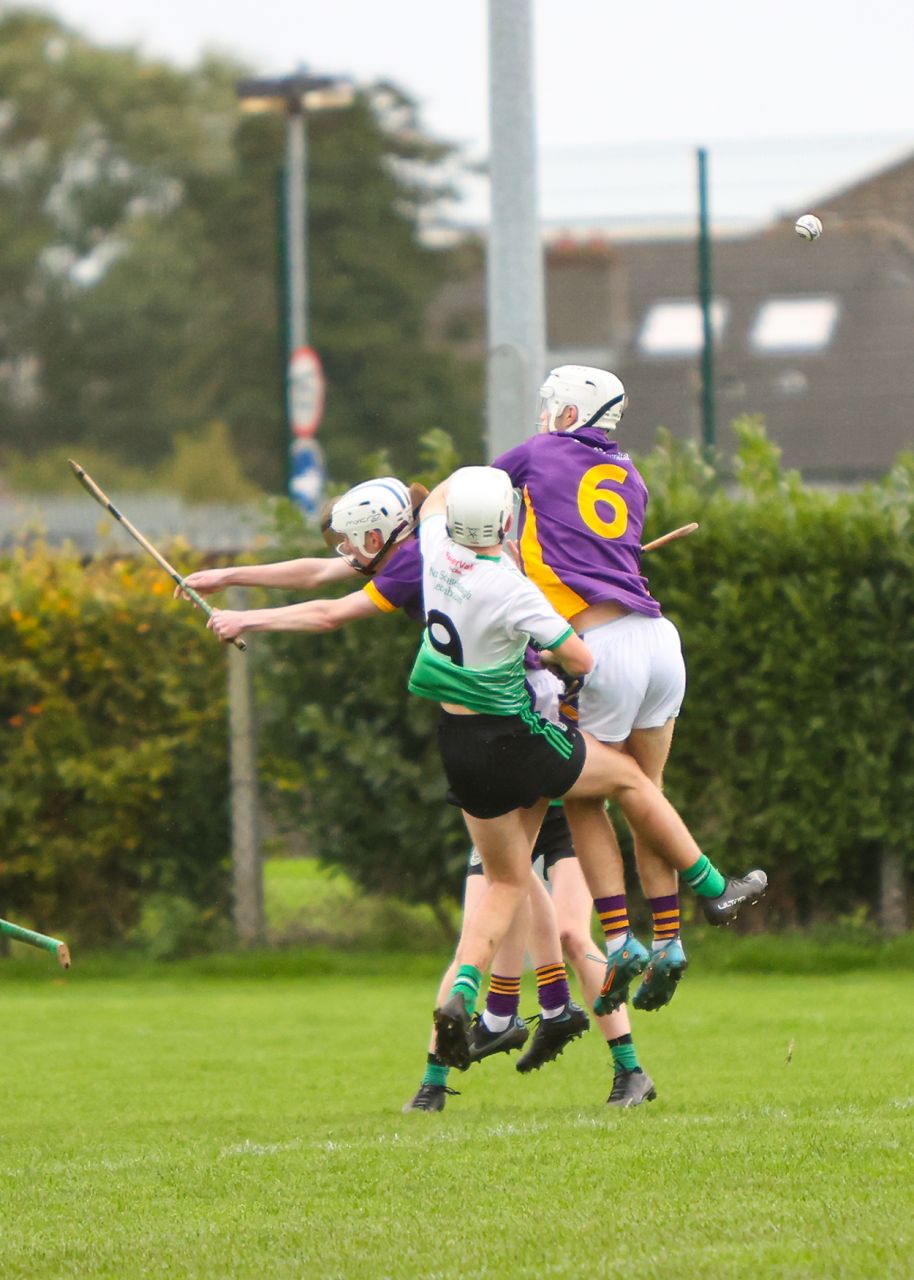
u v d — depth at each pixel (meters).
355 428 184.62
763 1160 19.39
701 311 70.75
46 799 45.88
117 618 45.62
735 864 43.25
